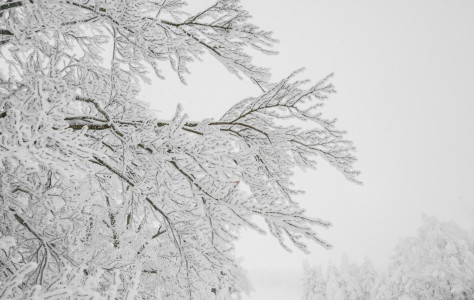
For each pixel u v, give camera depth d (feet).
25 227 10.07
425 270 91.56
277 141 10.59
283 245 8.23
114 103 11.33
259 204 8.11
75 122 9.82
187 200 11.14
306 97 9.81
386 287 100.94
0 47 9.96
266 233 8.27
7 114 7.00
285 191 10.95
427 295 89.10
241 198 8.27
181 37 11.16
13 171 8.94
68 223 10.44
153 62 11.77
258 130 10.55
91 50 12.88
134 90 13.38
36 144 7.00
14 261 9.34
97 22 11.24
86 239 14.30
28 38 9.46
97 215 15.03
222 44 11.18
